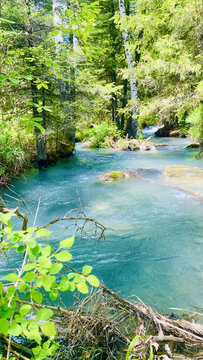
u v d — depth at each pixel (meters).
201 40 8.28
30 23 6.90
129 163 11.78
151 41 10.72
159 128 25.86
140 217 5.16
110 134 18.67
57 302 2.52
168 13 8.52
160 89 9.73
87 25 1.82
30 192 7.17
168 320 1.88
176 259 3.53
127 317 1.90
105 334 1.75
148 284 2.95
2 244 1.05
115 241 4.12
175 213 5.32
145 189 7.15
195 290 2.81
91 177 9.07
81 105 9.15
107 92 10.58
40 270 0.97
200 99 8.53
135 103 10.83
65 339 1.72
